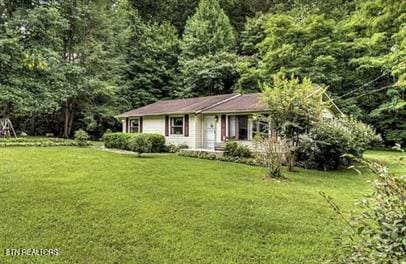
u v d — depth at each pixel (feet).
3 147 54.75
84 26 85.66
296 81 43.11
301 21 82.64
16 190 27.32
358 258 8.79
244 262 16.97
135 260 17.11
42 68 65.98
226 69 97.45
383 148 77.36
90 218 22.15
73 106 91.66
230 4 118.93
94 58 84.33
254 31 103.76
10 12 72.84
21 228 20.31
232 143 52.24
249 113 57.98
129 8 110.52
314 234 20.34
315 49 78.79
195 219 22.43
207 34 106.63
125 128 83.66
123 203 25.08
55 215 22.41
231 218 22.71
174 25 120.88
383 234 8.27
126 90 98.94
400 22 39.34
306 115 41.81
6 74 68.03
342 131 46.09
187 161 46.73
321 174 41.45
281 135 42.73
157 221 21.93
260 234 20.33
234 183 32.86
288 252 17.97
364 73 79.56
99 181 31.58
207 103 69.92
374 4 42.70
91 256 17.42
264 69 82.28
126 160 45.47
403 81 30.99
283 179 36.14
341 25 80.18
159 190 29.01
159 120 74.23
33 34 70.74
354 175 41.75
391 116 78.89
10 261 16.67
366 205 8.97
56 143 63.00
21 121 95.45
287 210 24.59
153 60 106.22
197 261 17.06
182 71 103.76
